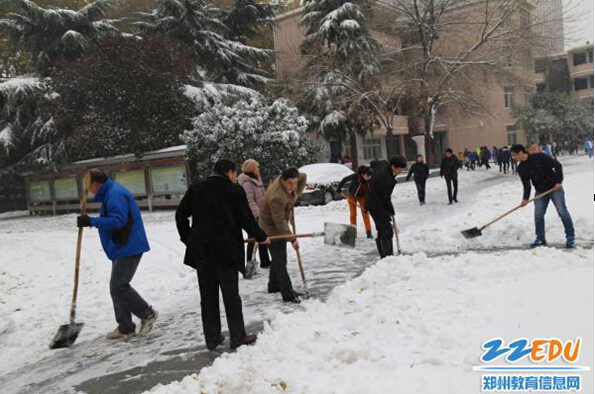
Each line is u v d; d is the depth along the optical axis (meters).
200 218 4.54
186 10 28.92
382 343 3.84
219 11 32.12
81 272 9.17
